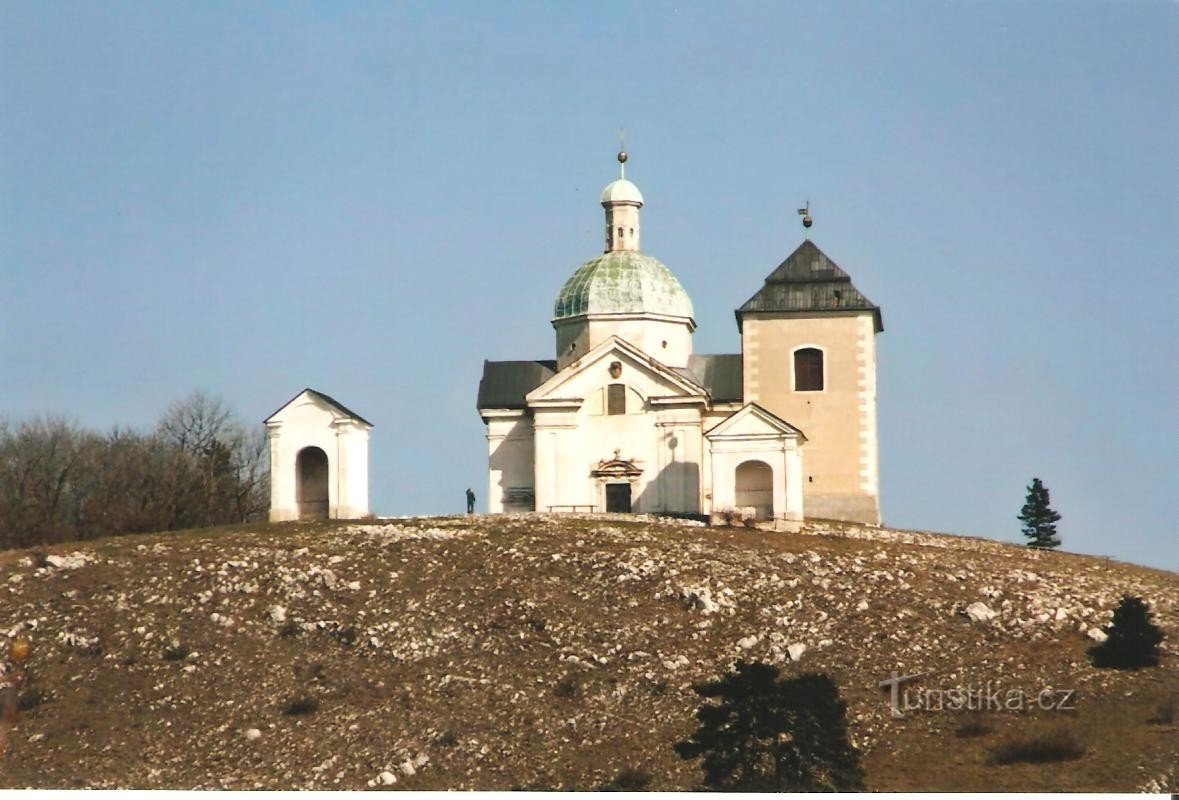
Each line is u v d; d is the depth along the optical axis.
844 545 161.62
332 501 169.12
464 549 155.88
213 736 134.88
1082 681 140.00
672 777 128.00
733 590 149.62
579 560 153.88
